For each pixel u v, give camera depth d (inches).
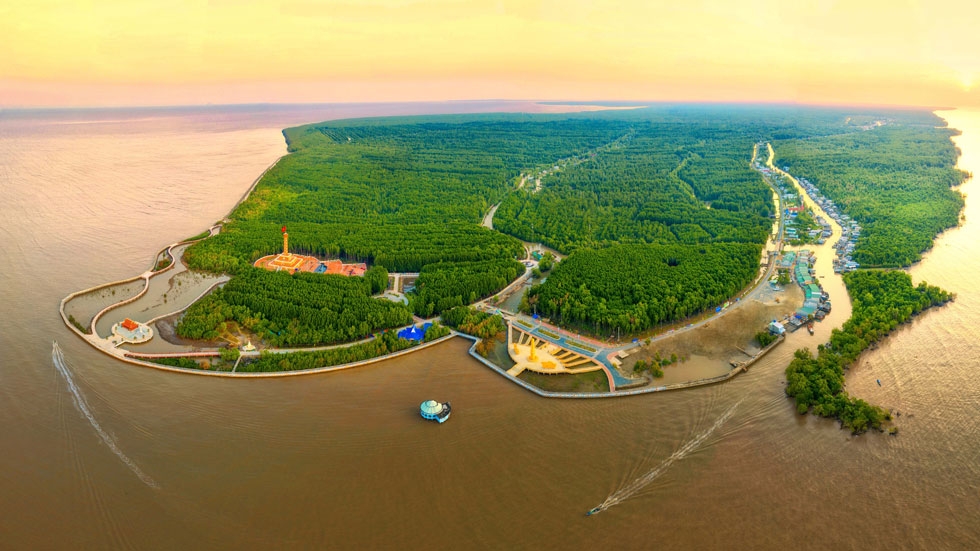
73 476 6461.6
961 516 5969.5
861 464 6727.4
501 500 6176.2
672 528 5802.2
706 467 6678.2
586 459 6806.1
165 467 6614.2
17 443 6983.3
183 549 5551.2
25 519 5890.8
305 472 6565.0
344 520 5910.4
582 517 5949.8
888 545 5620.1
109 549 5565.9
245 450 6909.5
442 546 5600.4
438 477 6505.9
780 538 5684.1
